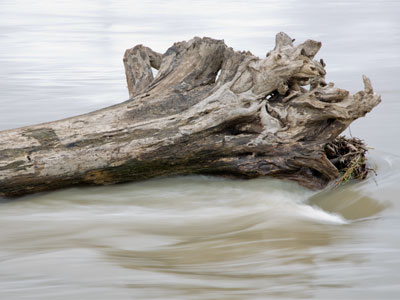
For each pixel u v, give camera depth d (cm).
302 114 1375
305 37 4934
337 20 6544
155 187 1391
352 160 1416
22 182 1291
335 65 3453
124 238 1081
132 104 1410
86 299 760
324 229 1124
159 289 793
